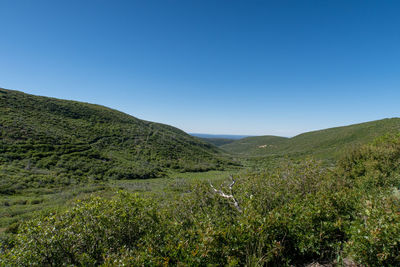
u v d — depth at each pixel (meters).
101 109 73.19
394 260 2.28
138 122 80.81
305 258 3.01
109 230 4.16
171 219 4.90
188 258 2.43
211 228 2.71
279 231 2.96
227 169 59.78
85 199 4.98
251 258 2.57
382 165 7.84
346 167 9.61
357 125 93.12
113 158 42.25
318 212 3.19
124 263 2.47
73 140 42.59
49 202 19.17
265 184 5.26
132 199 4.74
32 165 28.75
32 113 46.12
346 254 2.71
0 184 21.34
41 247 3.46
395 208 2.79
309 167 5.60
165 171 46.16
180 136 95.31
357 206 3.59
